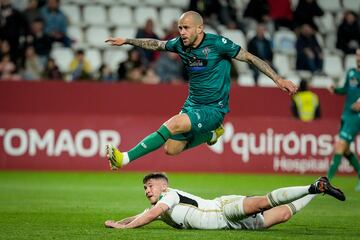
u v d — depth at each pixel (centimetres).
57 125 6350
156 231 2822
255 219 2875
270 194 2738
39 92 6331
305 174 6525
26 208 3806
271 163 6525
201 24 3036
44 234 2802
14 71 6719
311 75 7481
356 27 7856
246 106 6531
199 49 3045
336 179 6175
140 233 2762
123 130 6400
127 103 6419
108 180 5638
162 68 6850
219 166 6488
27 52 6756
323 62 7650
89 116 6391
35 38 6869
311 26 7838
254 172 6500
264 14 7756
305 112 6531
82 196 4484
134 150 2969
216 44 3044
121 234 2742
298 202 2897
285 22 7856
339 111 6612
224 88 3097
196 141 3156
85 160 6384
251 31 7788
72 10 7875
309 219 3450
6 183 5272
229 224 2859
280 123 6550
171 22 7900
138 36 6881
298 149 6556
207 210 2859
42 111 6350
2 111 6294
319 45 7512
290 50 7850
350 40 7856
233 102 6525
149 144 2975
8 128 6288
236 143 6506
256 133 6519
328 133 6588
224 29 7619
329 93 6581
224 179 5875
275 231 2889
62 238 2684
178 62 6881
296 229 3023
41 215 3500
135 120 6419
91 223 3183
